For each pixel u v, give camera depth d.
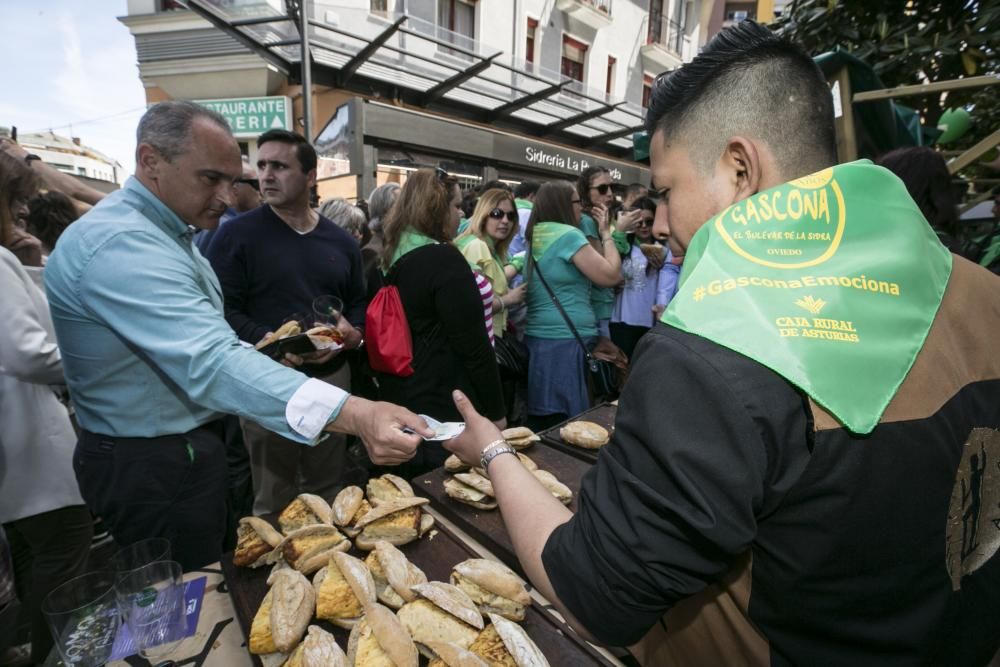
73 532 1.65
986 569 0.51
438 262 1.76
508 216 2.48
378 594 0.88
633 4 11.46
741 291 0.47
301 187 2.10
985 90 1.73
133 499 1.25
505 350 2.57
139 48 7.02
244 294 2.10
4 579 1.35
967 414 0.48
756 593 0.48
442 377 1.84
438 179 1.91
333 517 1.06
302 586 0.86
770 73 0.54
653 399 0.45
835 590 0.44
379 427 0.94
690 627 0.56
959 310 0.51
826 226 0.50
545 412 2.45
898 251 0.49
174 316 1.05
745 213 0.52
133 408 1.23
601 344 2.52
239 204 2.84
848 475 0.42
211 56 6.94
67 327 1.17
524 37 9.17
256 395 1.00
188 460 1.29
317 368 2.15
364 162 6.86
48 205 2.29
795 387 0.43
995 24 1.43
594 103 9.66
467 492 1.18
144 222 1.15
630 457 0.47
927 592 0.46
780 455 0.42
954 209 1.35
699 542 0.43
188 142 1.21
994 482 0.50
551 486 1.21
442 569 0.97
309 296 2.14
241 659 0.81
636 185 3.97
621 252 3.12
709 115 0.56
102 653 0.79
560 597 0.51
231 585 0.94
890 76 1.66
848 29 1.73
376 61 6.91
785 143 0.54
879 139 1.58
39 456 1.54
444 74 7.57
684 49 13.91
